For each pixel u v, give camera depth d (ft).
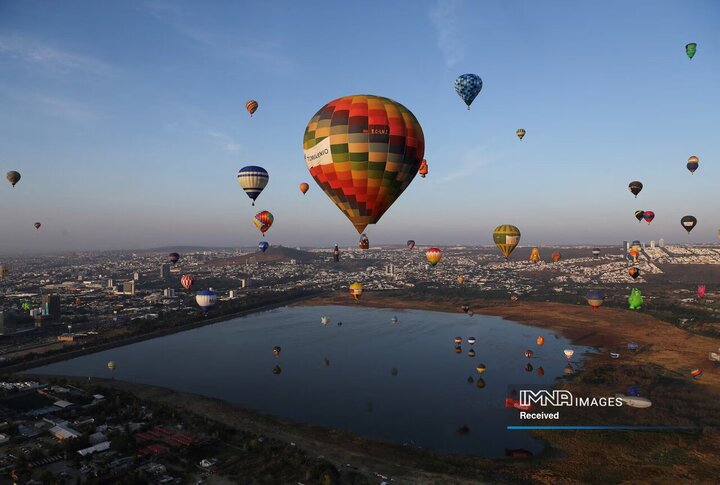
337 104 145.69
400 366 321.32
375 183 144.36
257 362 340.18
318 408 243.19
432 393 263.70
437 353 357.41
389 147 140.26
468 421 221.87
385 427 216.95
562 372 298.35
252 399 260.21
